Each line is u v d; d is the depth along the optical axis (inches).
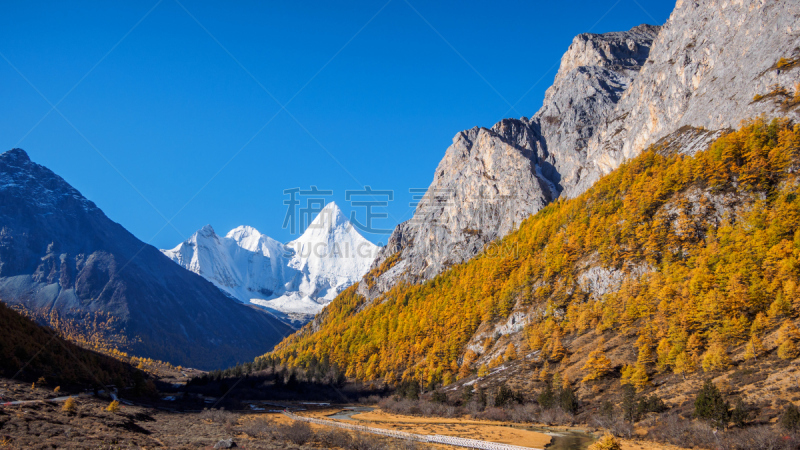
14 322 4594.0
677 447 3016.7
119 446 2236.7
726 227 5305.1
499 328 6879.9
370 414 5408.5
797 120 5748.0
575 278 6609.3
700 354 4101.9
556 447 3275.1
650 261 5772.6
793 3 7052.2
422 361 7386.8
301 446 2938.0
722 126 7047.2
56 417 2610.7
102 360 5693.9
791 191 5103.3
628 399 3774.6
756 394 3238.2
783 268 4224.9
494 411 4628.4
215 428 3528.5
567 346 5521.7
